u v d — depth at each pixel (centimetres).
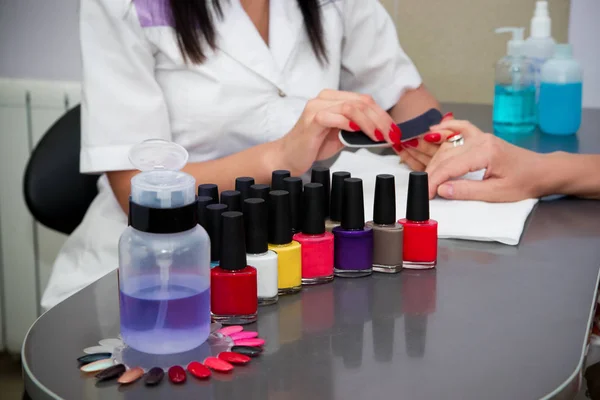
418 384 58
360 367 61
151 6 115
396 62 144
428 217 84
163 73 121
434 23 172
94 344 66
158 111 117
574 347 64
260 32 128
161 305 62
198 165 116
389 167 117
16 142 200
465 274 82
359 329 68
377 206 83
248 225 73
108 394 57
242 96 124
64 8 193
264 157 111
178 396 57
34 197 140
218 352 64
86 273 123
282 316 72
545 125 146
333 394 57
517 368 61
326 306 74
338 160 122
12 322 217
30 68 199
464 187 105
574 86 143
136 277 63
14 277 213
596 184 108
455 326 69
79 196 141
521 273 82
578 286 78
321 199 79
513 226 95
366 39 141
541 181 107
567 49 144
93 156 115
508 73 147
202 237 65
